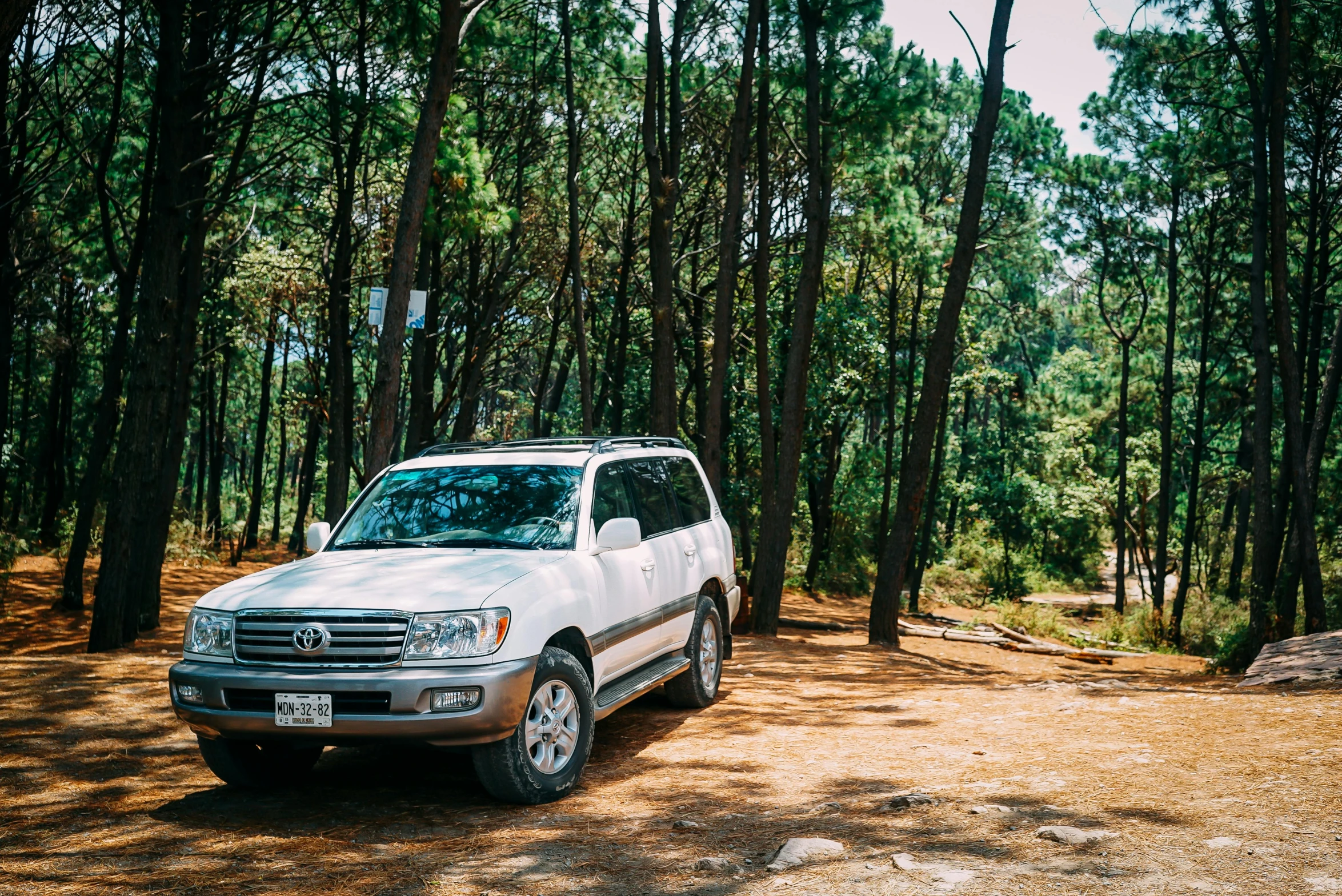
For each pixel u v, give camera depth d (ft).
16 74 52.31
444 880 13.25
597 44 64.90
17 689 27.71
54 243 81.46
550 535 20.07
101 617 40.98
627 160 91.56
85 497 59.00
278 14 47.57
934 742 21.52
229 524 141.90
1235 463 116.37
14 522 89.71
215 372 119.44
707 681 26.66
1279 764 17.42
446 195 51.55
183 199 49.62
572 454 22.27
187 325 53.67
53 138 64.13
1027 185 100.42
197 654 17.10
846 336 86.38
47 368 127.34
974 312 108.78
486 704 15.97
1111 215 91.45
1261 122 58.23
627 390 117.70
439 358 91.09
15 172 58.90
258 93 50.75
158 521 51.98
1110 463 135.85
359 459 174.19
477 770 16.71
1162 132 80.23
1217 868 11.84
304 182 69.67
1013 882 11.69
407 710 15.79
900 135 81.35
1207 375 96.94
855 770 18.95
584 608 18.69
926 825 14.58
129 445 42.06
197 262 54.19
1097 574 151.64
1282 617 46.88
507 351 112.88
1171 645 76.69
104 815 17.01
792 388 54.24
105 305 99.30
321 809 17.22
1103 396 130.52
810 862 13.05
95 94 58.70
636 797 17.49
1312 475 58.44
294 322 83.46
